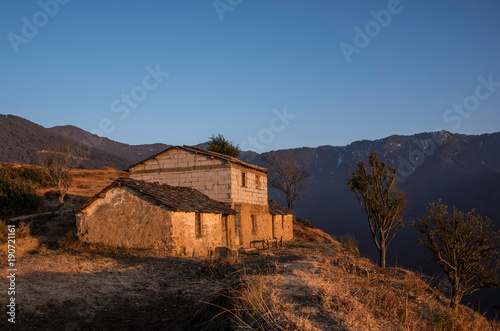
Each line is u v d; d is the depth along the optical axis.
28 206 25.16
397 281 9.10
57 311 7.55
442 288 10.04
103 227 16.73
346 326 5.31
